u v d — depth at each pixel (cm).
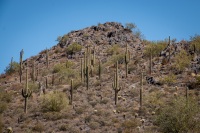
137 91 3297
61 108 2892
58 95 2983
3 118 2736
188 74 3525
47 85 3975
